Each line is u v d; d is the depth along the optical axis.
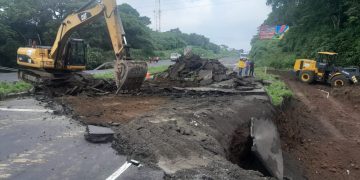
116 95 14.05
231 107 12.60
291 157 12.27
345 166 12.34
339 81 26.02
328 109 19.56
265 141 9.89
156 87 16.84
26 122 9.55
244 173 6.65
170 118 9.94
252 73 26.66
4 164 6.64
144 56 60.00
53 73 15.88
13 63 34.22
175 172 6.35
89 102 12.48
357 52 33.66
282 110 16.70
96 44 47.47
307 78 28.12
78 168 6.50
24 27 39.34
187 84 19.05
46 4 40.47
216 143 8.38
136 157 7.06
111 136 8.12
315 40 39.78
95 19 14.23
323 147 14.12
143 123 9.15
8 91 13.54
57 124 9.41
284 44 50.34
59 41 15.29
